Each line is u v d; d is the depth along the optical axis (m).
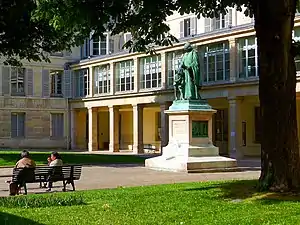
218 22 43.31
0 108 51.25
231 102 37.56
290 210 10.30
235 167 23.41
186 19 46.75
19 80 52.66
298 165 12.72
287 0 12.39
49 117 54.16
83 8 12.07
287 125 12.57
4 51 28.97
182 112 23.31
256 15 12.80
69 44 28.84
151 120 52.50
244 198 12.05
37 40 28.86
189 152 22.98
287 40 12.51
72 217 10.09
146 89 45.50
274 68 12.51
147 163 25.72
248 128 42.53
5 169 25.86
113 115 49.34
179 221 9.52
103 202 12.18
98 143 55.00
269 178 12.73
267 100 12.66
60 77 55.06
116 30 14.66
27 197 13.39
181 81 23.94
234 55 37.28
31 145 52.94
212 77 39.31
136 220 9.70
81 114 55.50
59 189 16.88
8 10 25.14
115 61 48.69
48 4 12.16
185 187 15.17
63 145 54.69
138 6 14.15
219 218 9.69
